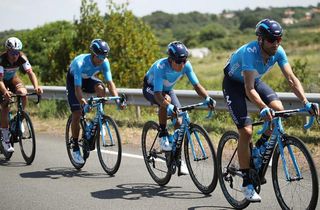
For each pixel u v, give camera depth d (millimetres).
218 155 6520
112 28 16953
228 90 6180
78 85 7984
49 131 12438
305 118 10234
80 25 17375
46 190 7211
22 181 7750
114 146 7918
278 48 5941
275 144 5734
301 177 5465
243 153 5949
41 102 16078
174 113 6746
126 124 12414
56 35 25750
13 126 9109
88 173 8188
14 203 6633
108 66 8211
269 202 6363
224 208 6250
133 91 12711
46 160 9219
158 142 7477
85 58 8117
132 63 16594
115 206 6395
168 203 6469
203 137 6762
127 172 8141
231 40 107062
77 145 8492
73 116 8414
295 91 5797
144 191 7062
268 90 6109
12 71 8883
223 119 12086
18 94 8820
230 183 6285
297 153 5988
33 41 25688
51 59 18109
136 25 17266
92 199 6719
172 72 7039
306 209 5508
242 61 5855
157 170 7480
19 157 9531
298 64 14750
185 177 7742
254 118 11742
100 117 8086
